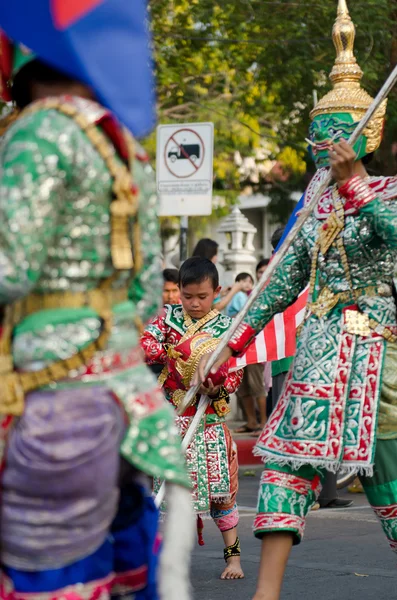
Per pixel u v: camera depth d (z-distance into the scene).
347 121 5.00
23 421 3.00
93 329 3.05
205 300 6.64
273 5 16.27
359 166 5.03
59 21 3.00
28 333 3.03
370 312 4.71
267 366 12.34
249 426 15.24
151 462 3.12
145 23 3.23
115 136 3.11
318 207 4.91
